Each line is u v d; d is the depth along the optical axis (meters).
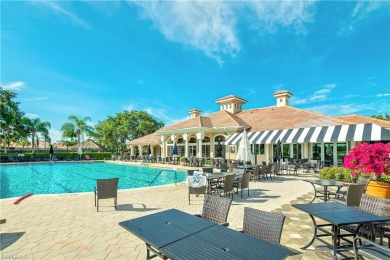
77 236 6.81
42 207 9.98
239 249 3.27
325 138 21.12
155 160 42.38
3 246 6.13
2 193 17.84
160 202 11.05
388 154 9.06
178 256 3.07
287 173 23.02
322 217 4.83
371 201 5.93
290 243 6.38
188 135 38.50
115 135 66.75
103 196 9.66
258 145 32.53
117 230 7.29
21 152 60.28
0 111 52.34
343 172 15.40
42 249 5.96
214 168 28.36
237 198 12.00
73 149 73.94
